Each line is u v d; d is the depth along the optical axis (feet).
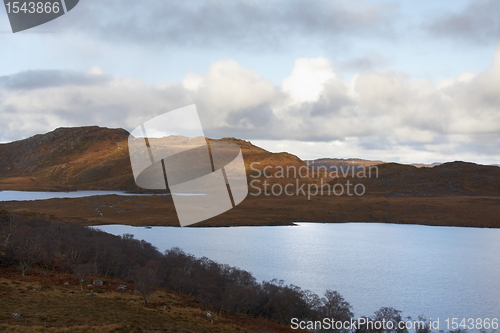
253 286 254.27
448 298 318.45
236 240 563.48
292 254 476.13
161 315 188.03
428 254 510.17
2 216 341.00
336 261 447.42
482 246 572.10
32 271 237.04
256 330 191.01
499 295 331.16
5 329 136.56
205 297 234.99
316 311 229.45
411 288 345.51
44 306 176.35
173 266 289.12
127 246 311.88
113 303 197.26
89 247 287.48
